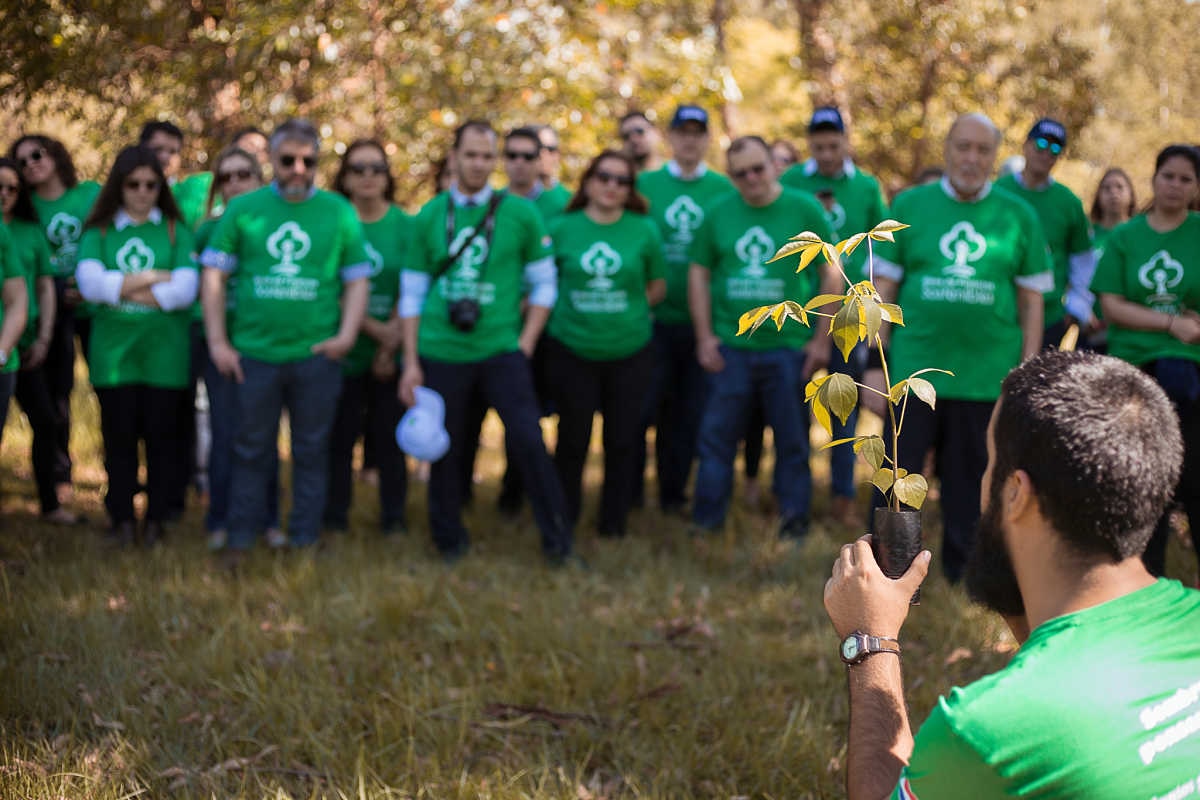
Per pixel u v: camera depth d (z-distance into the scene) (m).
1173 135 18.11
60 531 6.00
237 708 3.88
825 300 2.02
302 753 3.62
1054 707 1.48
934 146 11.33
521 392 5.67
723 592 5.33
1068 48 11.08
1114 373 1.64
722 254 6.11
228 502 5.98
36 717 3.71
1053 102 11.06
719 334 6.18
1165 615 1.56
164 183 5.68
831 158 6.65
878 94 11.50
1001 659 4.50
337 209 5.61
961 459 5.38
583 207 6.15
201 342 6.30
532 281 5.81
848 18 11.48
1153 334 5.05
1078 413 1.59
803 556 5.80
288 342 5.54
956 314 5.27
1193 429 4.84
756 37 15.28
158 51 7.85
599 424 10.27
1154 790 1.46
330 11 8.15
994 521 1.70
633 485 7.00
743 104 14.88
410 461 7.96
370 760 3.50
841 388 1.94
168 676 4.06
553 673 4.21
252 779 3.43
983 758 1.48
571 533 5.75
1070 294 6.36
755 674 4.27
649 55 10.01
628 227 6.06
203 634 4.45
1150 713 1.48
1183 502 4.88
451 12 8.70
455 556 5.74
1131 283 5.11
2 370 5.22
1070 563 1.61
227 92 8.25
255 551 5.65
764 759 3.58
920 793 1.55
